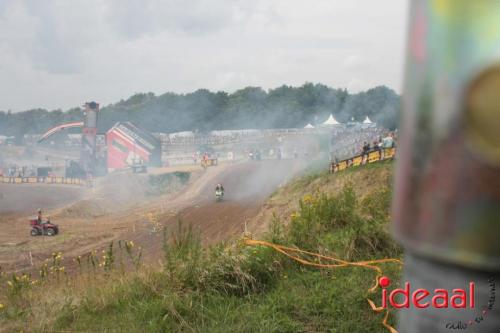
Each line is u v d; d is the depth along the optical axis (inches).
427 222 58.7
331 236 346.6
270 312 232.7
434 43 57.5
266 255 297.7
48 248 1128.2
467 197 54.9
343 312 225.6
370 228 343.0
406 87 62.9
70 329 239.0
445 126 56.2
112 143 2935.5
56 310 265.7
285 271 296.2
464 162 54.8
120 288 282.8
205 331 221.3
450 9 56.2
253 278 272.2
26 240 1249.4
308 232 351.3
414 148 60.3
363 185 784.9
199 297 257.4
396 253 318.7
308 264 302.2
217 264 280.8
